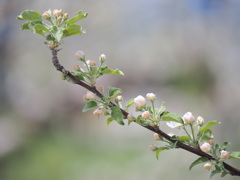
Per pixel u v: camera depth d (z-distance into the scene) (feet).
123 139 30.19
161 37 36.47
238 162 20.74
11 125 32.89
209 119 30.66
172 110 32.09
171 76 34.86
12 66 36.24
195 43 35.27
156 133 6.97
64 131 33.30
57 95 34.63
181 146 6.89
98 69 7.00
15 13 37.47
